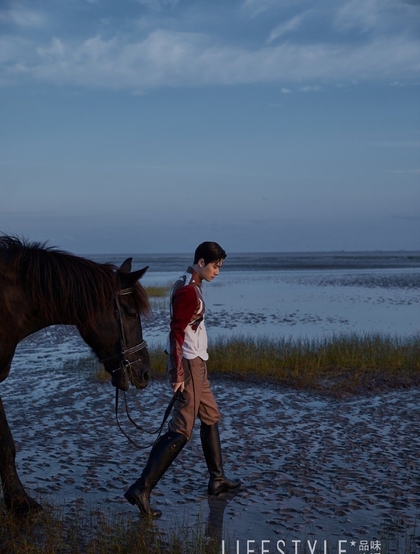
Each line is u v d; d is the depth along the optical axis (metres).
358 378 10.16
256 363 10.87
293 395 9.19
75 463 5.89
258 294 31.91
